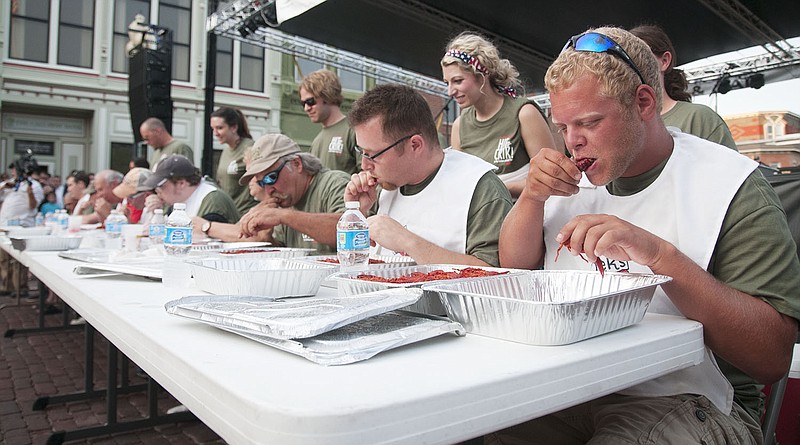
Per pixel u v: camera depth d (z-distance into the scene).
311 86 3.71
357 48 5.65
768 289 1.01
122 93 13.77
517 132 2.64
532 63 5.50
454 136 2.99
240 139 4.59
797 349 1.31
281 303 0.91
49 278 1.90
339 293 1.13
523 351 0.75
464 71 2.61
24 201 7.50
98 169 13.59
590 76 1.02
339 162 3.74
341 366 0.67
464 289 0.97
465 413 0.59
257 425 0.53
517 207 1.31
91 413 2.84
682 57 5.07
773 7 4.20
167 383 0.75
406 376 0.63
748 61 5.35
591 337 0.82
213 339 0.82
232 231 2.77
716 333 0.97
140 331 0.88
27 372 3.57
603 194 1.24
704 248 1.07
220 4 5.85
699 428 0.99
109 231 3.37
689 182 1.11
